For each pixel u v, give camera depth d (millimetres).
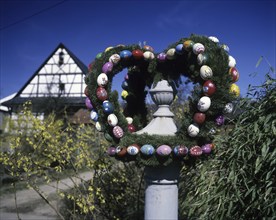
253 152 1890
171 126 1937
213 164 2223
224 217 1982
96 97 1908
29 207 5891
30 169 3686
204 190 2180
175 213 1880
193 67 1776
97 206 3596
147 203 1891
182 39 1853
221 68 1680
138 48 1975
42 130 3795
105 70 1902
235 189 1881
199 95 1719
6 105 17125
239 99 2188
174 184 1883
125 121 1883
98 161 3432
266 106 2000
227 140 2146
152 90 1978
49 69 17891
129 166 3963
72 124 5062
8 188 7484
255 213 1904
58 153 3619
